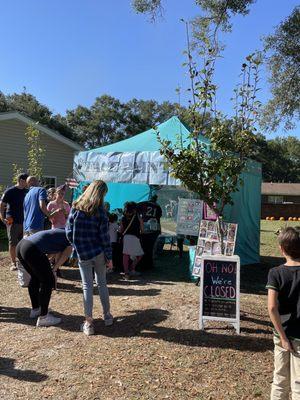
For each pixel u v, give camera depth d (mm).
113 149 11555
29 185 8547
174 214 14461
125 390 4160
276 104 14414
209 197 6047
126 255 8625
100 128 57594
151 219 10125
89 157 11547
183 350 5012
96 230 5578
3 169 17812
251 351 5043
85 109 57969
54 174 19781
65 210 8312
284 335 3258
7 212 8930
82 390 4160
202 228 7410
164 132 11125
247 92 6082
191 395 4090
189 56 6023
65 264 9594
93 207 5469
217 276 5738
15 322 5961
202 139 7066
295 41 13383
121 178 10688
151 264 9805
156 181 10070
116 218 9523
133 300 6930
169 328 5652
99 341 5266
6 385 4242
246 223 10852
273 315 3252
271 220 38312
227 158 5996
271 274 3346
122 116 57688
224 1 11211
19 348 5082
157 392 4133
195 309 6344
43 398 4016
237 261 5734
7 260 10242
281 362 3400
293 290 3234
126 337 5375
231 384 4305
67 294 7352
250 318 6164
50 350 5023
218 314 5656
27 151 18656
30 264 5746
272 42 13500
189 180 5996
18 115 17938
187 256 11883
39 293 6070
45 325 5789
